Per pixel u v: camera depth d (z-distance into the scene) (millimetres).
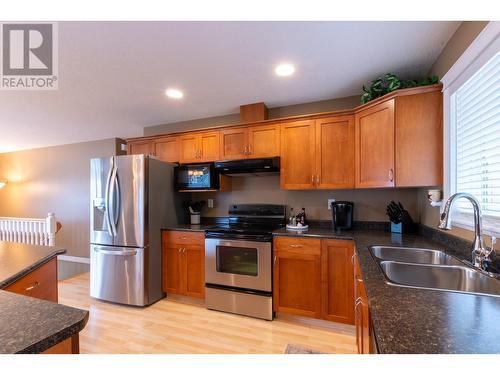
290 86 2447
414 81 2062
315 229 2656
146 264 2678
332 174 2463
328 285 2188
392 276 1334
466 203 1560
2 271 1257
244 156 2828
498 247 1251
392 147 1967
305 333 2139
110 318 2426
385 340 615
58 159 5039
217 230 2600
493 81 1277
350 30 1610
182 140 3158
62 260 4852
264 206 3041
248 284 2438
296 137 2617
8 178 5594
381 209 2625
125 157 2742
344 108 2736
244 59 1953
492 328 670
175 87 2443
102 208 2830
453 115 1700
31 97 2625
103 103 2834
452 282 1249
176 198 3184
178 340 2033
